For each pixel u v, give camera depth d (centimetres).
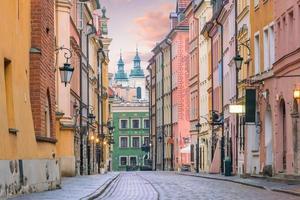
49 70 3262
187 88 11706
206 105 9238
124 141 17712
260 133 5084
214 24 8175
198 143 9569
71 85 6272
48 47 3244
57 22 5669
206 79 9262
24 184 2588
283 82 4403
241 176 5641
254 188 3791
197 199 2784
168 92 12825
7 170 2303
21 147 2561
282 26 4484
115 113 17788
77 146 6662
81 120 7056
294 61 4069
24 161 2589
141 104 17750
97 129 10312
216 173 7625
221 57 7688
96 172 9469
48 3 3228
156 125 14288
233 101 6619
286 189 3344
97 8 10725
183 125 11688
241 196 2980
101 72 11481
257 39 5344
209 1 9300
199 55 9956
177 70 11906
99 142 10206
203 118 9406
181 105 11769
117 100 18650
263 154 4994
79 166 6888
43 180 2964
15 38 2586
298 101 4019
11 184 2367
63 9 5678
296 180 3838
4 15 2395
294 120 4088
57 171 3316
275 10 4669
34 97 2947
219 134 7775
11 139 2398
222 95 7575
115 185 4394
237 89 6097
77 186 3697
